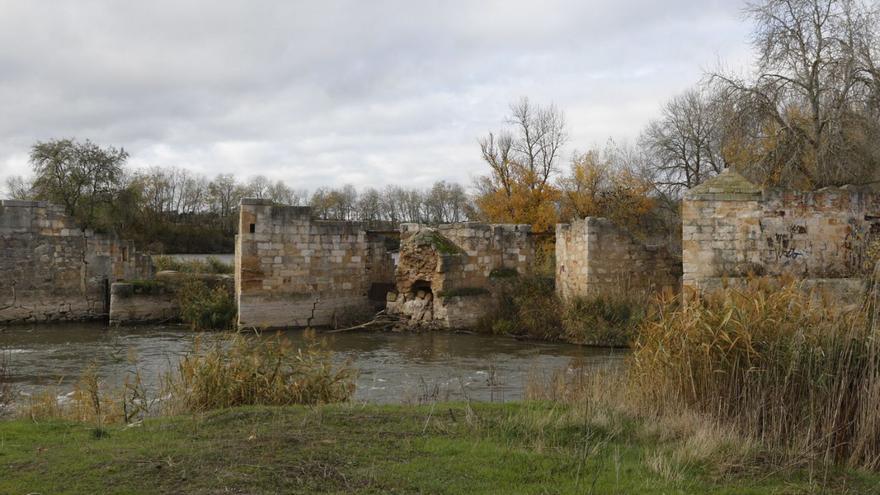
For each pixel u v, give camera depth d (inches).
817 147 858.1
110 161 1504.7
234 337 468.8
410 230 944.9
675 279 856.3
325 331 880.9
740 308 335.9
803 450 276.2
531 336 819.4
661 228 1480.1
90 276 961.5
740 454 267.0
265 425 297.3
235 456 245.9
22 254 921.5
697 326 341.1
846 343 300.0
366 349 736.3
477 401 430.3
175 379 465.7
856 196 653.9
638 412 336.5
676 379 341.1
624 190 1489.9
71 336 817.5
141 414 376.2
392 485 223.3
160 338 800.9
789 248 654.5
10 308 915.4
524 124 1697.8
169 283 952.9
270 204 888.9
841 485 244.2
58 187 1439.5
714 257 658.8
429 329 883.4
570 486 228.1
